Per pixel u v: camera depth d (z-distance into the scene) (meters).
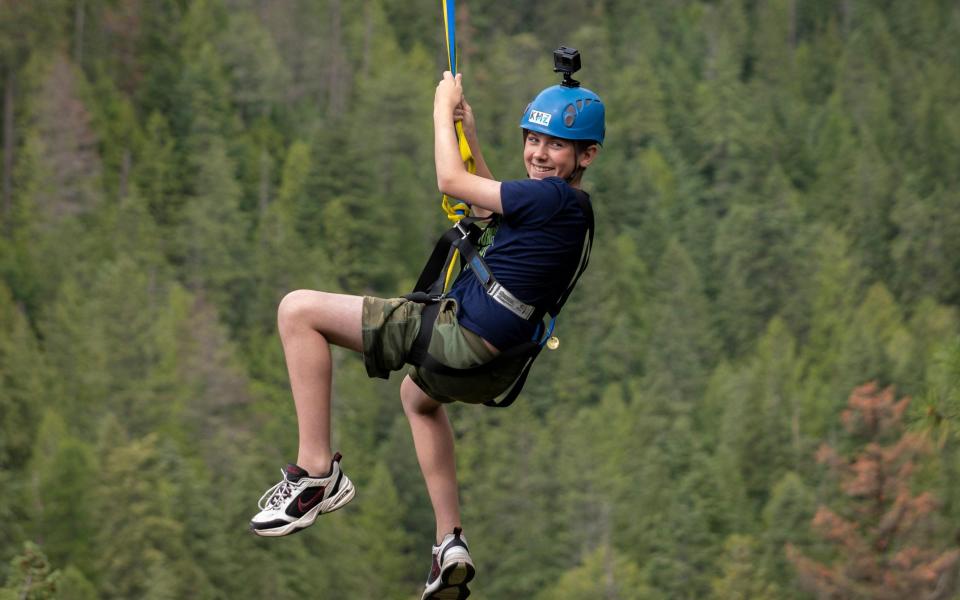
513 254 8.95
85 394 157.00
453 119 9.28
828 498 124.31
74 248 192.12
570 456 148.88
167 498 116.56
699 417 182.25
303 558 123.50
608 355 194.62
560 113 9.09
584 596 119.00
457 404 158.00
